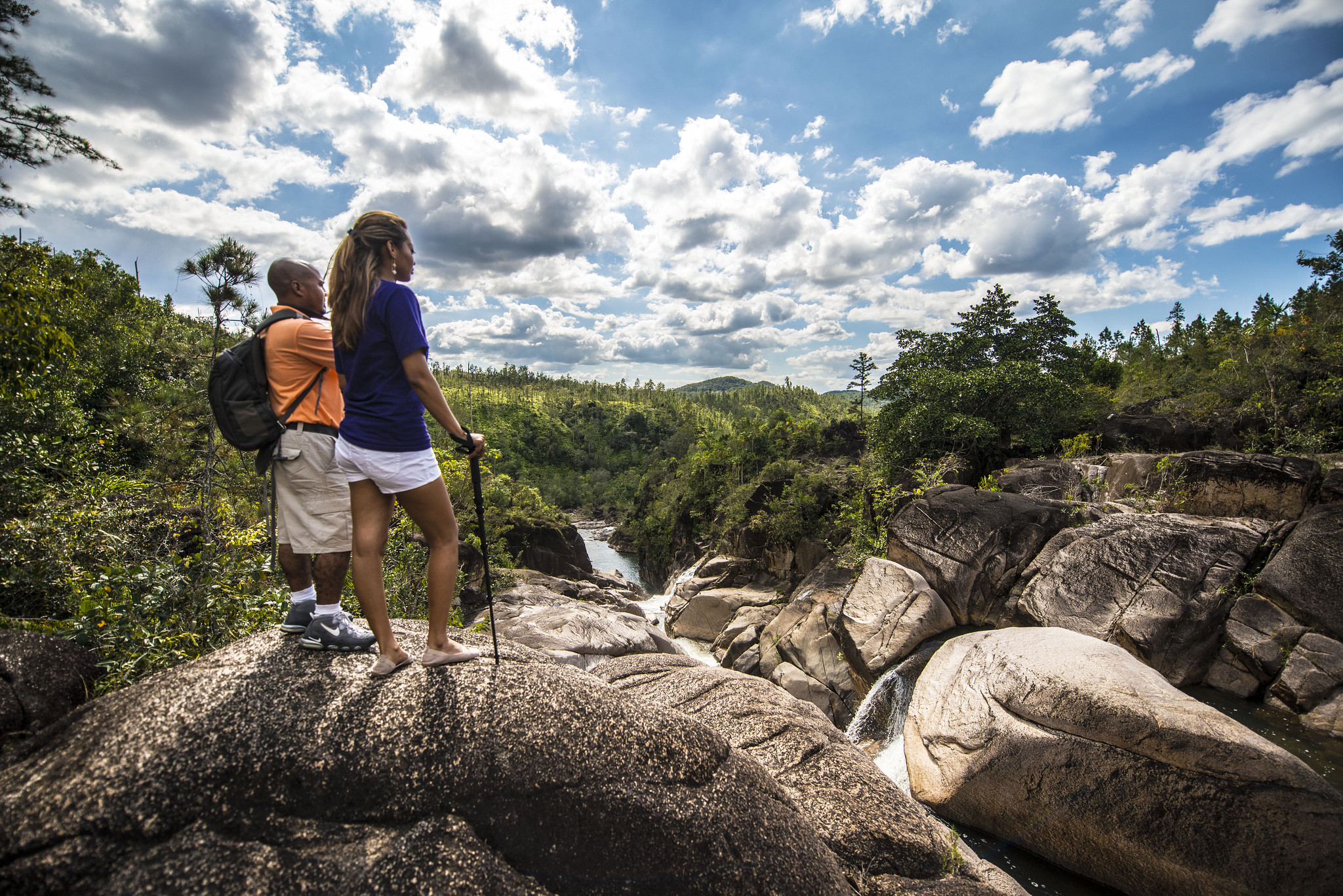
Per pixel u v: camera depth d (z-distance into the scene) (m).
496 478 26.89
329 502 2.55
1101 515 11.23
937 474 17.67
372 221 2.36
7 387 6.08
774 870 2.30
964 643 8.01
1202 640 8.79
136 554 5.08
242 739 1.95
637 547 44.62
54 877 1.56
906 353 25.66
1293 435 14.56
